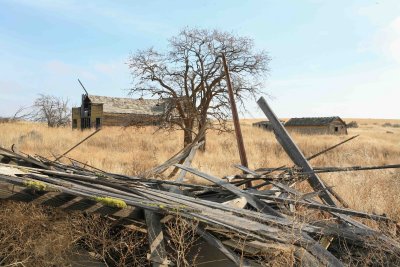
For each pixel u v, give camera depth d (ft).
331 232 15.07
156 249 12.54
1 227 13.82
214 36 87.25
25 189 12.34
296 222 13.98
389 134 198.59
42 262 13.61
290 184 22.99
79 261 14.42
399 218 19.72
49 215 14.97
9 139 74.49
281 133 26.22
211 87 86.84
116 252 15.02
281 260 12.06
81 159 49.57
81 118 164.14
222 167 46.73
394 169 42.09
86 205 12.93
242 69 88.43
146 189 17.22
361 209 22.74
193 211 13.57
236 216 14.57
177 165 23.58
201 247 14.24
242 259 12.14
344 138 131.23
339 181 29.48
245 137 101.65
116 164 44.55
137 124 90.38
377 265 14.26
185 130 84.43
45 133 87.30
